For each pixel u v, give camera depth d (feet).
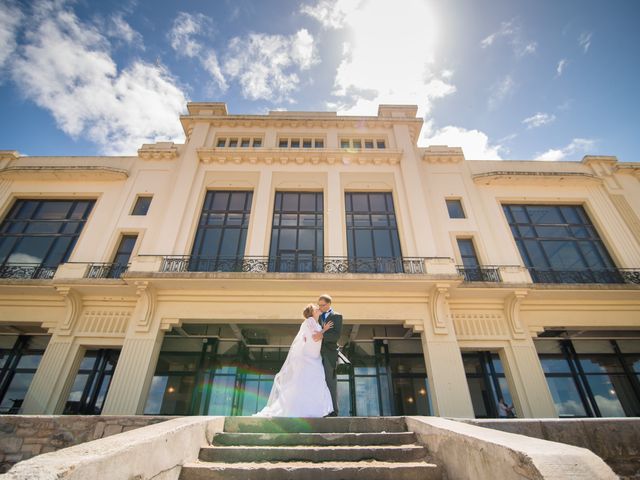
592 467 5.62
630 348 34.09
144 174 41.24
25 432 14.12
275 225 36.99
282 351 34.35
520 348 30.27
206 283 29.53
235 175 40.40
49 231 37.50
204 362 32.09
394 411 30.68
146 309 29.53
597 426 11.76
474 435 8.09
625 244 37.14
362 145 44.70
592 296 31.96
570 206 41.16
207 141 43.62
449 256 35.40
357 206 39.14
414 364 33.27
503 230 38.14
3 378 30.37
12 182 40.19
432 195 40.78
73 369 28.89
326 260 33.86
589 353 33.83
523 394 28.73
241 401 31.76
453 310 32.01
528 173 41.14
